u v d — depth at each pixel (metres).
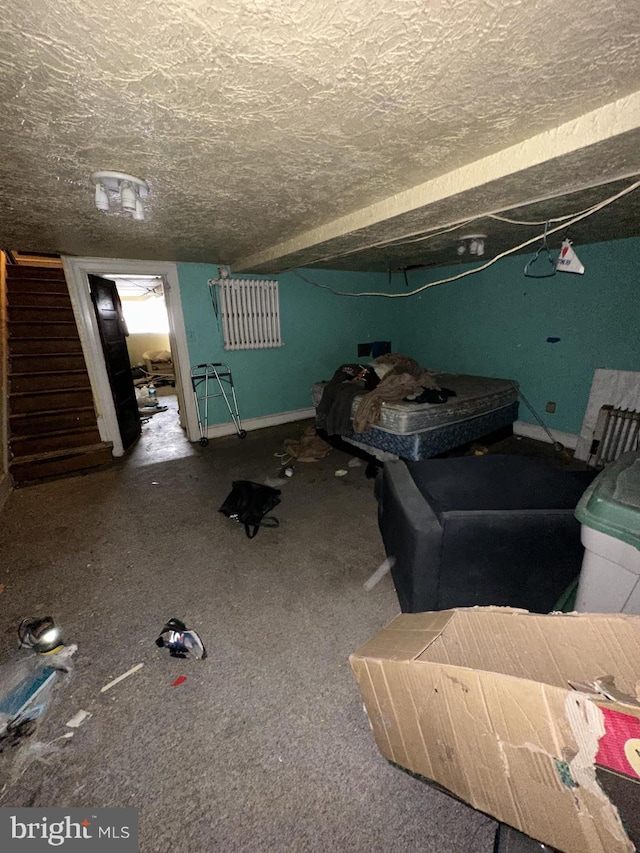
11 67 0.82
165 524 2.52
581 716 0.61
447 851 0.93
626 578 1.00
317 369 5.09
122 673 1.44
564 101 1.02
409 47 0.79
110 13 0.68
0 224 2.22
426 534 1.41
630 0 0.67
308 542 2.28
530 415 4.03
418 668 0.85
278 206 1.95
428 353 5.15
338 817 1.00
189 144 1.23
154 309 8.27
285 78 0.89
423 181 1.66
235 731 1.22
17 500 2.89
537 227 2.33
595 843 0.65
